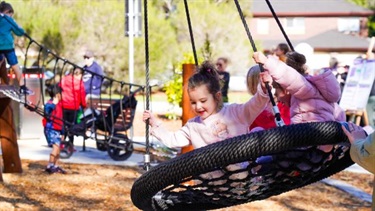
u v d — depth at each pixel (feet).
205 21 97.76
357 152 13.14
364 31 164.76
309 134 12.91
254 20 159.53
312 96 15.80
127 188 32.50
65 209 28.73
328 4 163.12
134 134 53.21
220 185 14.71
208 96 16.20
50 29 91.35
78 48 92.07
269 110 18.10
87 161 39.29
